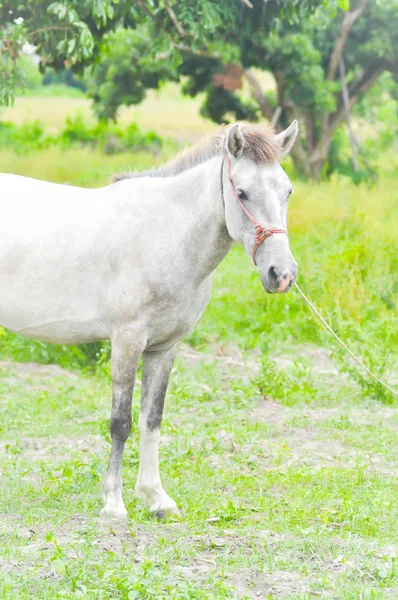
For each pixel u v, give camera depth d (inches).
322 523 232.8
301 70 874.8
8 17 399.9
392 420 335.0
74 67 465.4
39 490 250.1
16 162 1023.6
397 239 535.2
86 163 1036.5
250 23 515.5
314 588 191.2
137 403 334.0
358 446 303.7
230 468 279.0
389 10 921.5
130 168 259.4
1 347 420.5
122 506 231.9
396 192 746.2
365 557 208.1
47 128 1681.8
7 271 237.5
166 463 277.3
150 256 226.8
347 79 1023.6
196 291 233.0
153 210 231.0
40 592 186.4
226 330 457.4
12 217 239.8
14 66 373.1
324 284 479.8
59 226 236.2
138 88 965.2
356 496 251.8
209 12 431.2
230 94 987.9
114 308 229.9
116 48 922.1
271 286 207.0
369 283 483.8
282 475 269.0
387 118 1401.3
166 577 190.5
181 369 392.5
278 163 216.4
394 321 441.4
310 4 478.9
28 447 297.9
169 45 475.2
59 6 361.1
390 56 937.5
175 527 228.7
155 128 1705.2
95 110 994.1
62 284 234.5
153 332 231.6
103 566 195.6
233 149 212.4
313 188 753.6
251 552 211.0
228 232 223.3
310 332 454.0
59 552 196.1
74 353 416.8
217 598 180.4
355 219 605.6
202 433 308.0
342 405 354.9
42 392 359.9
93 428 314.0
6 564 196.9
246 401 351.3
